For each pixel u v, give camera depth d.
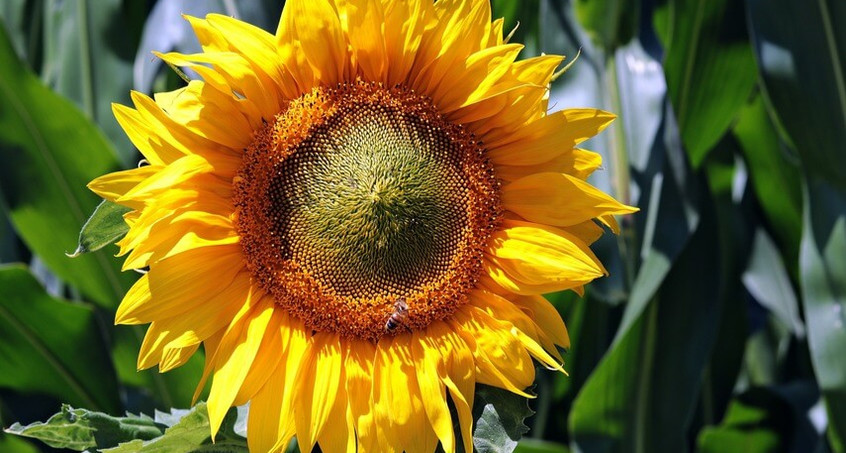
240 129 0.71
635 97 0.94
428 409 0.70
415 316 0.72
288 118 0.72
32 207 0.95
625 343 0.94
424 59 0.72
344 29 0.71
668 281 0.95
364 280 0.73
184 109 0.70
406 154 0.73
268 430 0.70
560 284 0.72
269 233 0.72
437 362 0.71
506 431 0.71
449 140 0.73
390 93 0.73
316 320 0.72
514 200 0.73
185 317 0.70
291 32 0.70
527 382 0.71
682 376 0.95
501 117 0.72
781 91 0.91
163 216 0.69
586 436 0.95
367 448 0.71
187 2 0.95
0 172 0.94
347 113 0.73
